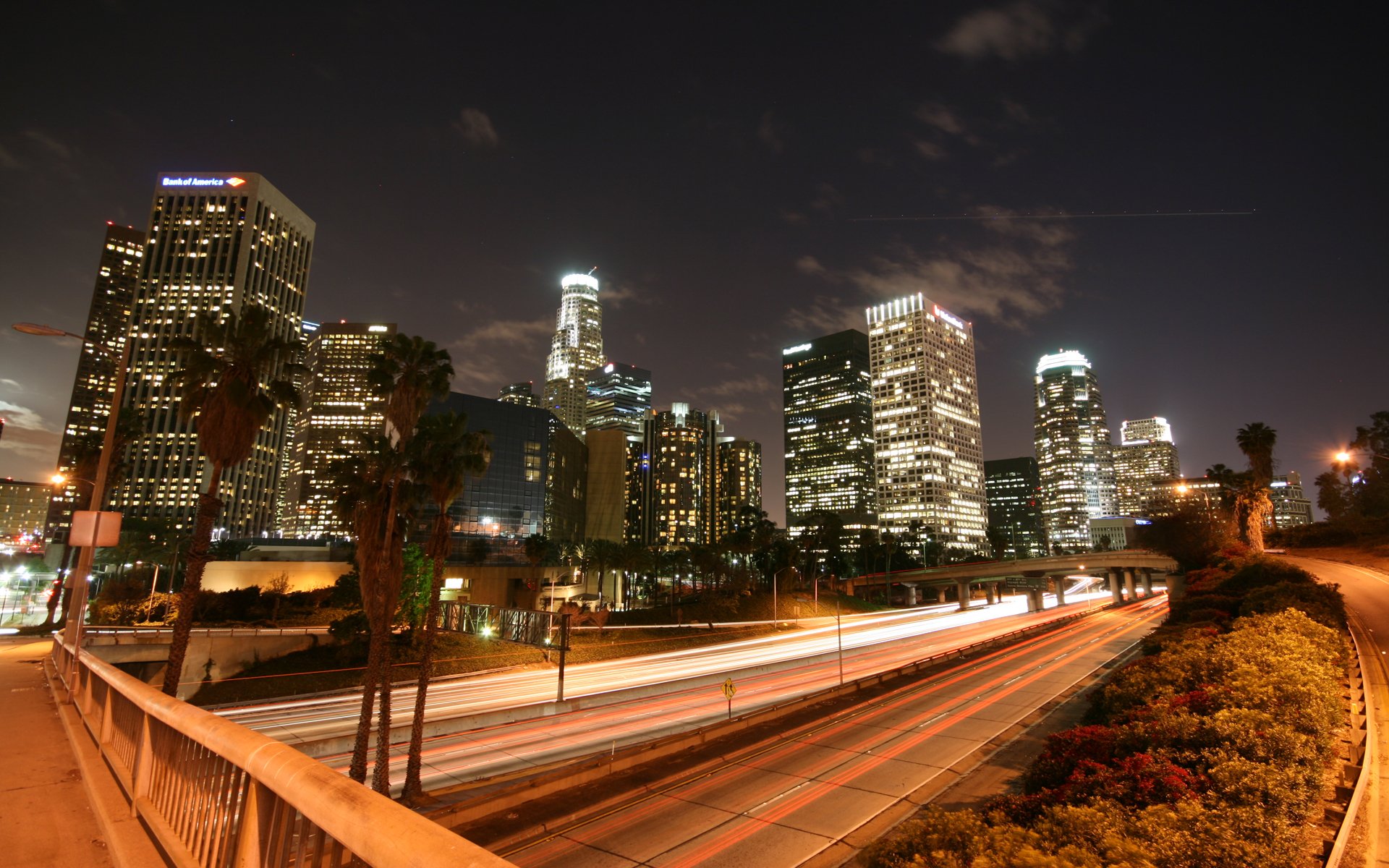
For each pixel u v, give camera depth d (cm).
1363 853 1138
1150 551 11975
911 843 1425
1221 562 6369
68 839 599
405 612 7300
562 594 13725
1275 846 1127
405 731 4497
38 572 12306
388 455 3334
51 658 2730
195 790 505
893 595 17400
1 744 1038
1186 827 1185
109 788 730
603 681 6588
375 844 236
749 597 12838
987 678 5800
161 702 602
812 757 3494
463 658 7325
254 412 2900
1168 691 2270
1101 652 7100
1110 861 1102
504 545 14300
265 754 375
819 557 17238
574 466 18888
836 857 2280
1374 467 10294
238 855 396
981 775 3138
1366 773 1468
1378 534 7706
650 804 2794
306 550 12500
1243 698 1847
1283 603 3325
